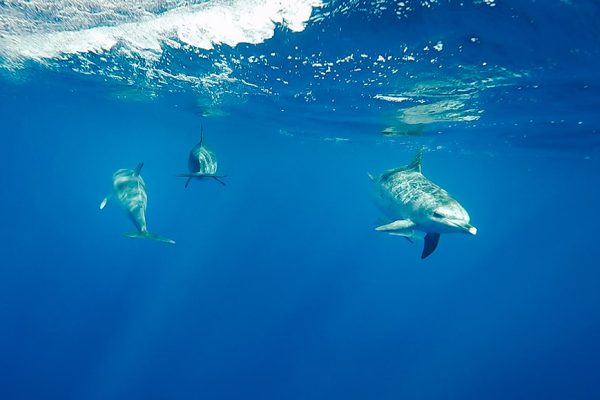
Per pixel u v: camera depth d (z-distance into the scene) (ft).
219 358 70.54
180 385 61.62
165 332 76.28
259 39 26.89
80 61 40.88
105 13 25.95
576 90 30.78
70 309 80.43
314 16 21.62
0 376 57.47
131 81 48.14
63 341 68.54
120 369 63.41
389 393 67.87
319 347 80.43
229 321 84.48
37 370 60.18
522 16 18.76
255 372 67.97
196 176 23.48
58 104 81.41
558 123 43.91
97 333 72.49
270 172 202.80
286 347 78.13
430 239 21.38
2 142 197.36
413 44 23.88
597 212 166.09
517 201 187.32
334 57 28.50
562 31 20.06
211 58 33.68
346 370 73.10
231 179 234.38
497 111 40.68
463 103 38.65
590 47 21.79
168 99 58.54
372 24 21.53
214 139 109.91
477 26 20.40
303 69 32.94
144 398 57.67
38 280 94.27
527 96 33.99
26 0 25.14
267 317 89.35
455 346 89.66
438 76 30.32
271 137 90.89
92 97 65.98
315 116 55.67
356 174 164.66
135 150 180.55
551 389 74.13
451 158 90.43
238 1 21.71
